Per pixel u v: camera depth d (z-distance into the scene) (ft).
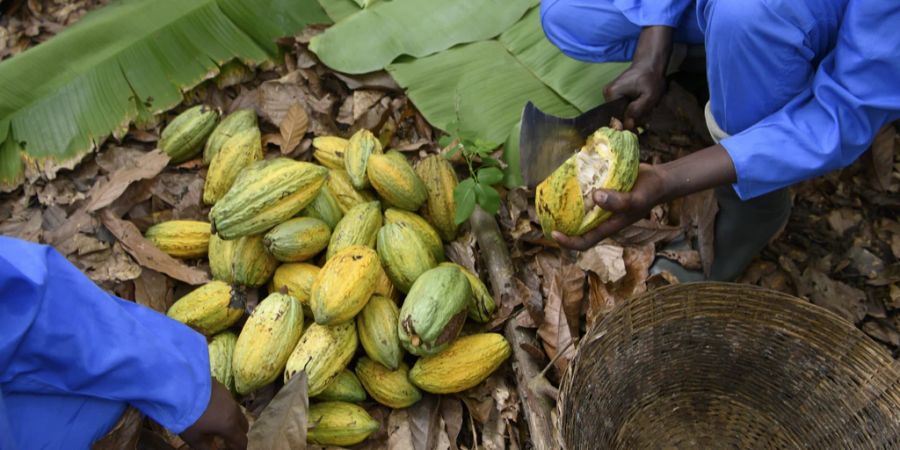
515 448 6.87
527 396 6.79
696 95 9.69
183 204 8.58
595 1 8.35
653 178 6.01
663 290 6.31
